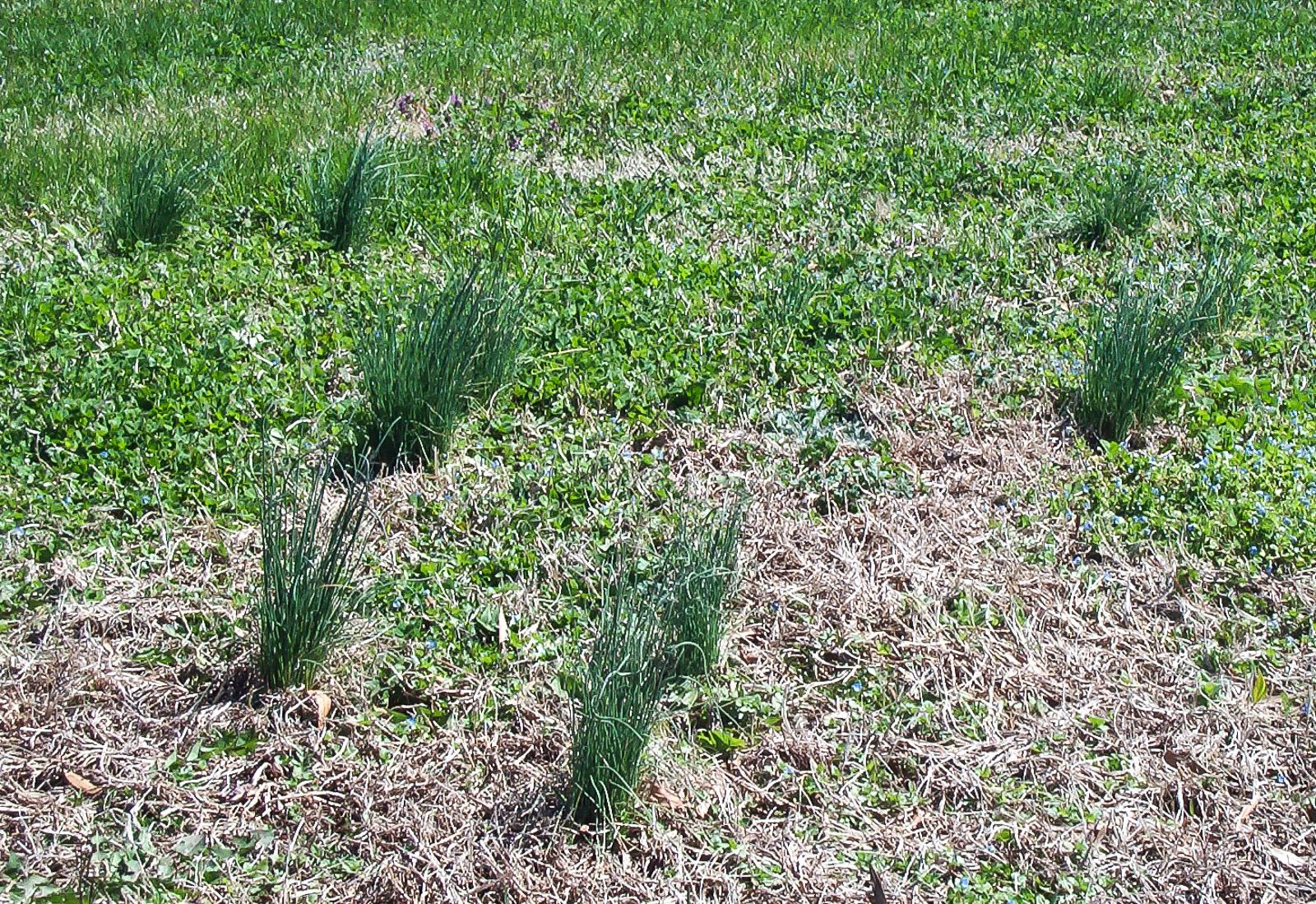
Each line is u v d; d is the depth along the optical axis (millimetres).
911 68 9930
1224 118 9234
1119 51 10609
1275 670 4176
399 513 4633
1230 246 6930
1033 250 6914
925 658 4137
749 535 4598
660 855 3492
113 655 3986
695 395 5383
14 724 3742
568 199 7367
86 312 5676
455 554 4441
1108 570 4531
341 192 6672
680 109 9055
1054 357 5777
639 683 3576
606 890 3395
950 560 4566
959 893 3410
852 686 4062
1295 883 3488
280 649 3850
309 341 5625
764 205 7371
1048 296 6430
